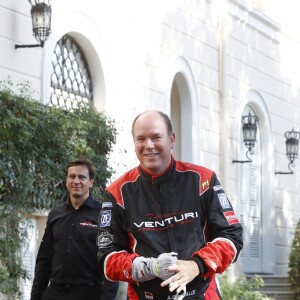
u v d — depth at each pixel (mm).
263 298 14898
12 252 9344
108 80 13109
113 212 4352
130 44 13859
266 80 19422
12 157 9383
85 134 10844
